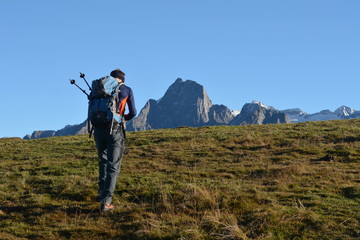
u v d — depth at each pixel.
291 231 5.33
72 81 6.20
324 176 8.22
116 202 6.67
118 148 6.16
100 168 6.46
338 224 5.43
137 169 9.38
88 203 6.68
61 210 6.37
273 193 6.77
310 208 5.98
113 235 5.51
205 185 7.31
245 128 18.59
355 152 10.57
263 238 5.18
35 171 9.24
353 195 6.78
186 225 5.61
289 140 13.27
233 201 6.18
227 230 5.38
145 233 5.42
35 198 6.90
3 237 5.50
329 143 12.45
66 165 10.01
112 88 6.02
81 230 5.67
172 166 9.79
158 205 6.30
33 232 5.68
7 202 6.90
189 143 13.52
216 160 10.51
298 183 7.71
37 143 16.72
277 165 9.51
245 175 8.62
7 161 11.61
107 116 5.95
